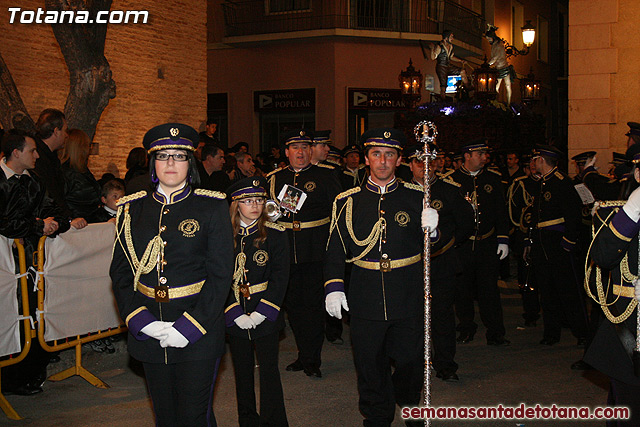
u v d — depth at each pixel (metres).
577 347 7.95
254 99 22.00
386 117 22.25
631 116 11.09
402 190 5.02
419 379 5.01
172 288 3.84
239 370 4.95
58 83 12.27
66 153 7.34
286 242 5.07
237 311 4.89
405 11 21.88
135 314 3.82
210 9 22.08
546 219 7.95
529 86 19.09
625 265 3.86
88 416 5.60
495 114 15.11
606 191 7.80
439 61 20.52
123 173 13.59
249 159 11.12
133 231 3.92
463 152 8.05
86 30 8.13
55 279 6.11
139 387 6.40
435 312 6.64
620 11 11.02
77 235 6.34
